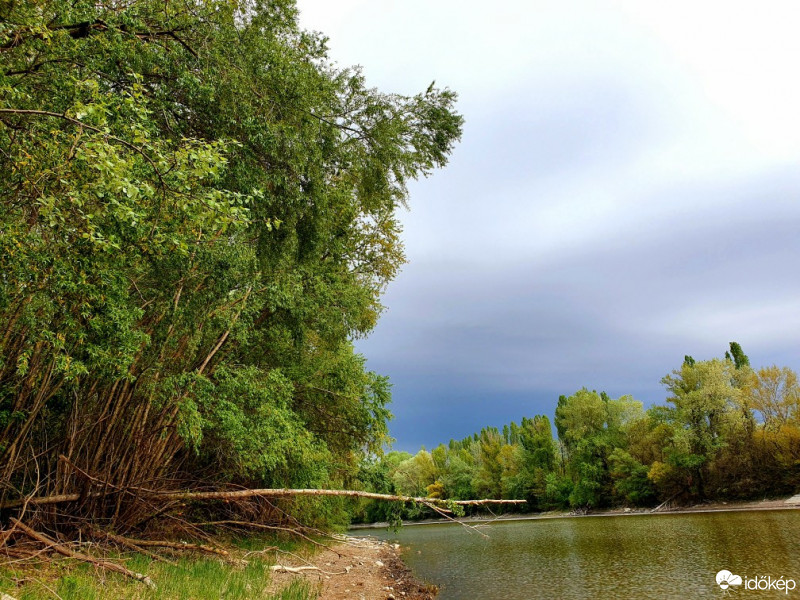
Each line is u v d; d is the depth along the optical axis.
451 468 85.00
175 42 10.64
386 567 19.72
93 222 6.88
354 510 28.39
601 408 68.06
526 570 18.58
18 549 9.09
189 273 10.29
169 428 13.68
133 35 9.39
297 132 12.53
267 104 12.06
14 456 10.44
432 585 15.99
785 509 40.00
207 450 15.45
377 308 23.56
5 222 6.43
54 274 6.97
